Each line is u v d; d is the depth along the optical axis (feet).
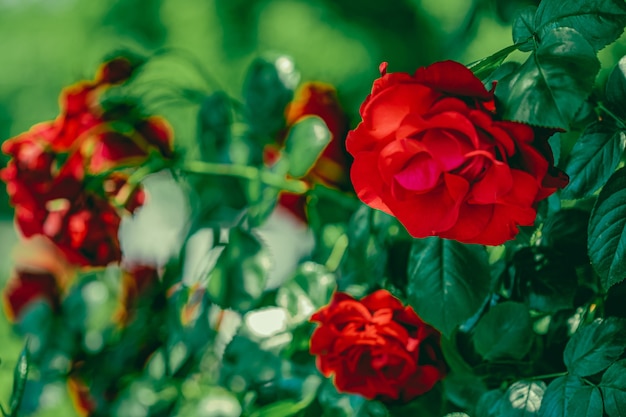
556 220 2.67
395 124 2.30
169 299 3.20
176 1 9.98
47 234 3.01
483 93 2.30
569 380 2.49
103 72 3.16
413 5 9.03
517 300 2.68
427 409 2.73
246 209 3.11
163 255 3.31
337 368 2.68
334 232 3.18
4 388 3.43
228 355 2.99
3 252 6.01
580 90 2.24
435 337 2.67
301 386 2.94
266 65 3.18
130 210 3.06
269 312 2.99
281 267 3.16
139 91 3.18
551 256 2.67
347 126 3.28
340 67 9.32
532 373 2.65
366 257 2.82
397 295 2.77
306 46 9.50
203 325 3.05
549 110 2.25
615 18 2.35
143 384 3.14
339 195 3.11
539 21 2.39
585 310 2.66
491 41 3.93
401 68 9.27
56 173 3.02
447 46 4.29
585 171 2.48
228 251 2.94
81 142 3.05
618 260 2.40
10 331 3.62
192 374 3.14
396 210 2.32
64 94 3.11
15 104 12.51
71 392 3.34
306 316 2.96
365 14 9.52
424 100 2.28
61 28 11.53
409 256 2.60
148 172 3.09
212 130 3.17
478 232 2.31
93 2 10.89
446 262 2.55
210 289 2.94
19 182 3.00
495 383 2.67
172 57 3.31
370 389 2.67
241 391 2.99
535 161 2.26
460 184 2.25
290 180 3.14
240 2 9.80
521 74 2.29
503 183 2.24
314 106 3.24
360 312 2.67
